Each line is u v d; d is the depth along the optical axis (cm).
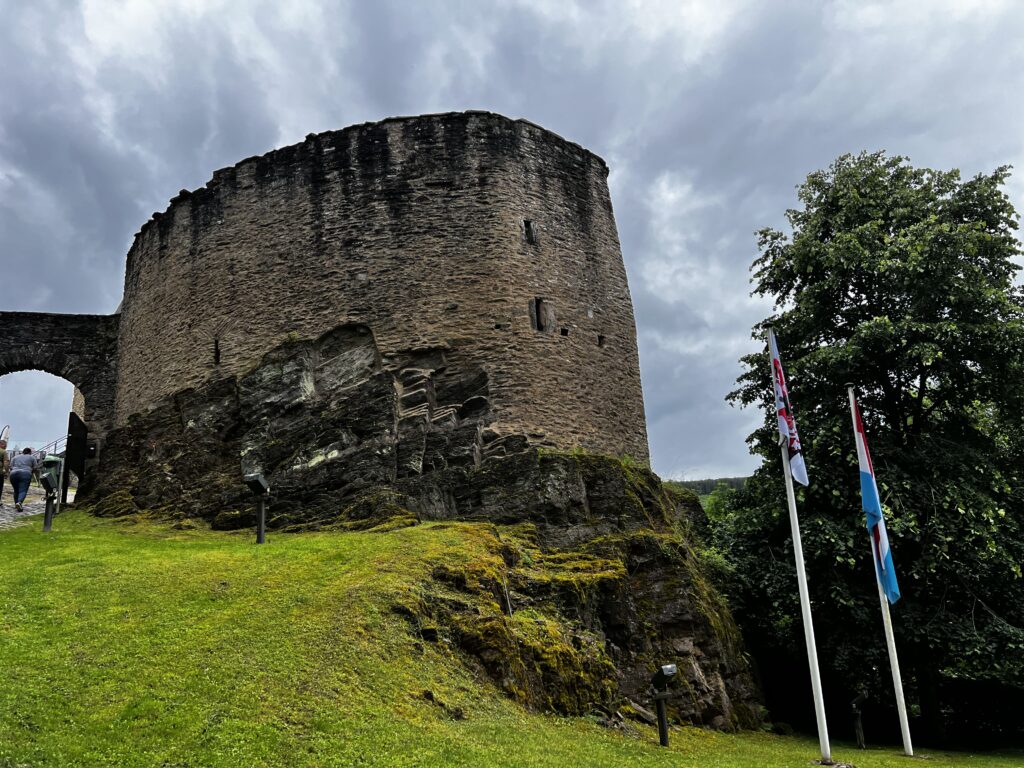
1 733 773
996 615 1675
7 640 985
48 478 1747
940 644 1638
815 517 1762
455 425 1894
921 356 1705
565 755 962
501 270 2075
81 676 907
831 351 1834
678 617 1555
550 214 2220
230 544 1583
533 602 1418
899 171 2089
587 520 1717
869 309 1944
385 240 2116
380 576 1267
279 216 2231
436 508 1725
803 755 1256
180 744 802
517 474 1762
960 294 1786
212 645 1008
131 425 2270
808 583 1798
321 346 2072
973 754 1520
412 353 2002
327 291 2108
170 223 2452
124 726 818
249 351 2144
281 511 1811
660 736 1141
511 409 1950
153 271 2473
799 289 2111
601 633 1462
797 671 1858
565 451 1925
